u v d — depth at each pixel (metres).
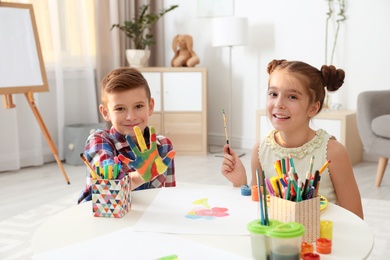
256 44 4.31
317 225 0.92
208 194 1.22
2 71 3.01
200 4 4.55
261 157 1.41
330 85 1.32
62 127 3.88
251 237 0.82
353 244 0.87
